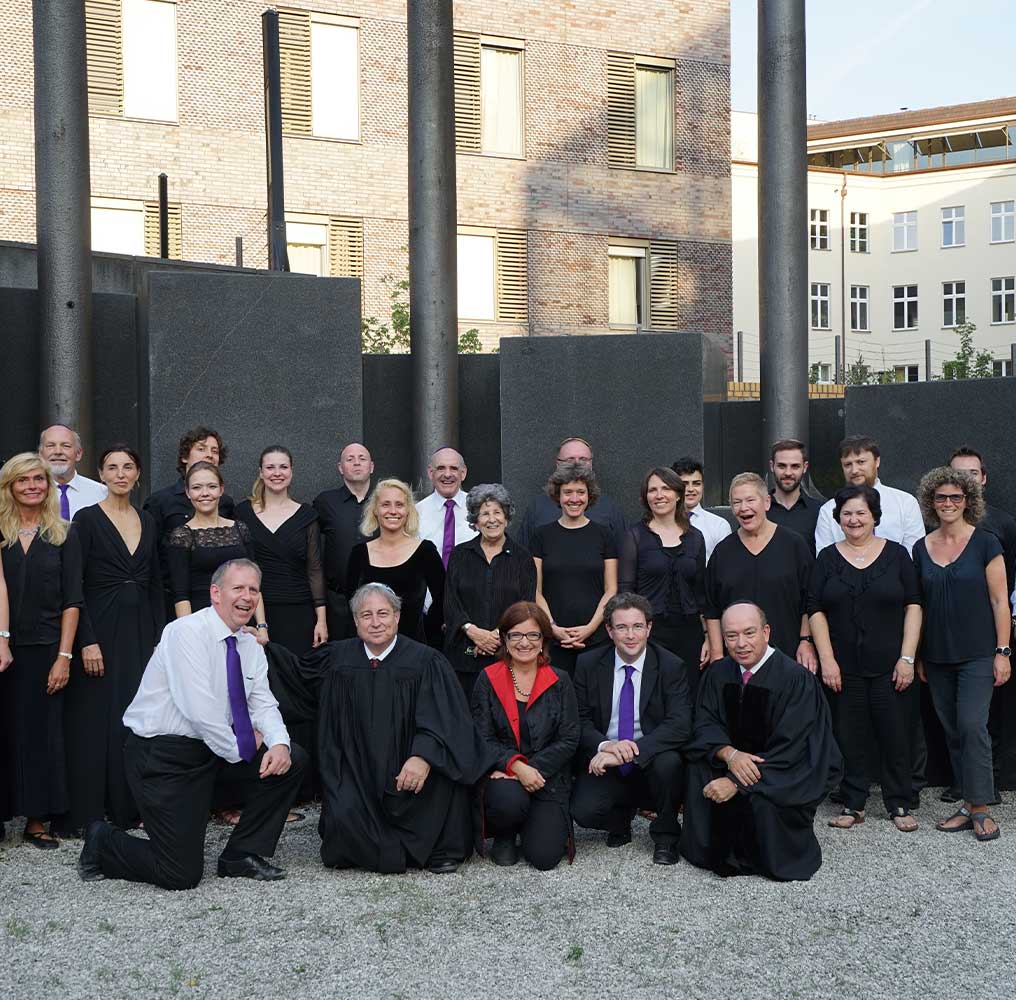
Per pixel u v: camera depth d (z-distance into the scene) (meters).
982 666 6.79
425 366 9.89
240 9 22.69
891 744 6.88
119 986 4.67
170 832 5.73
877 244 47.19
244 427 8.77
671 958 4.93
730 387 23.77
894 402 9.18
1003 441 8.88
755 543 7.09
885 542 6.98
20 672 6.45
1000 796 7.62
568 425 9.34
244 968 4.83
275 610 7.31
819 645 6.96
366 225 23.81
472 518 7.02
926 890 5.76
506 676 6.45
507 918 5.39
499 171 24.80
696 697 6.40
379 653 6.29
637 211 26.00
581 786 6.48
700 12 26.56
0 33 20.64
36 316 9.02
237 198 22.69
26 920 5.35
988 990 4.64
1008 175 45.84
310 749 7.12
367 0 23.70
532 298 25.11
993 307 46.22
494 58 24.86
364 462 7.70
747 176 41.94
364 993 4.60
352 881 5.93
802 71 10.12
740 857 6.00
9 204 20.77
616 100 25.81
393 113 23.97
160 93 22.19
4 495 6.49
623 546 7.26
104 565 6.76
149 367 8.68
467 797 6.22
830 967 4.85
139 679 6.77
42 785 6.45
